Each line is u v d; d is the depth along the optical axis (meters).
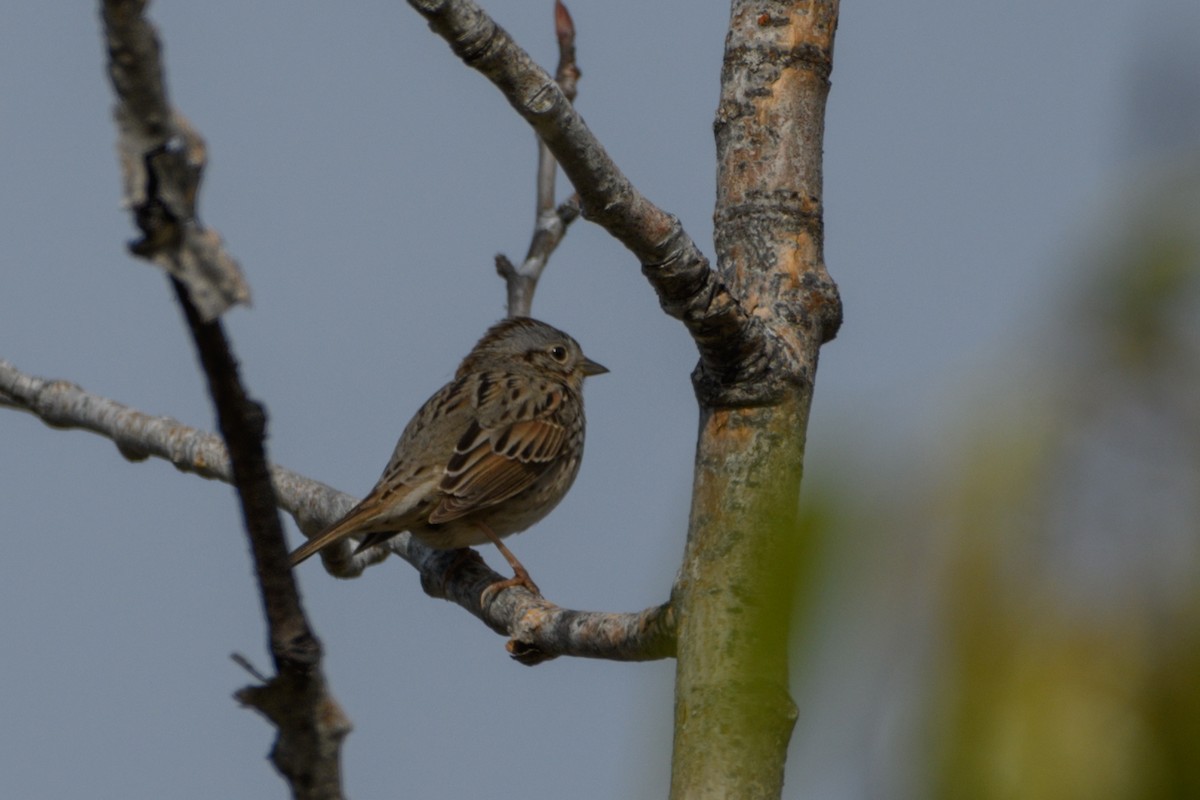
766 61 8.99
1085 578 3.15
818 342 8.51
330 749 5.75
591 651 9.68
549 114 7.28
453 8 7.05
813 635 3.27
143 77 4.77
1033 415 3.29
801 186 8.83
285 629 5.56
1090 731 3.06
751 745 6.83
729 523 7.75
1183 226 3.37
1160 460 3.18
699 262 7.77
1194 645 3.05
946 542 3.24
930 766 3.12
